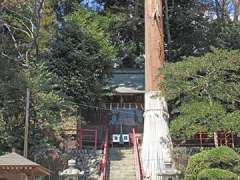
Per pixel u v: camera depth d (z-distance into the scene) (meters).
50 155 23.25
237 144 26.64
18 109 22.78
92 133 31.00
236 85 22.50
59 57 28.44
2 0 30.33
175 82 23.16
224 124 20.62
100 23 35.66
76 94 28.20
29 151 22.66
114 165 24.80
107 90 31.33
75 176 19.28
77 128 27.25
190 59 23.48
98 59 29.12
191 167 18.92
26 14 30.70
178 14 36.06
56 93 25.33
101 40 30.00
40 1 30.48
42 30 31.20
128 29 37.06
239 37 32.69
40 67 25.25
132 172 23.97
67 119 26.70
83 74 28.45
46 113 23.11
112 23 36.44
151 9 27.50
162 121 25.67
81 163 24.86
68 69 28.23
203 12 36.12
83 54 28.45
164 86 23.55
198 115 21.16
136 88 35.34
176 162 23.69
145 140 25.61
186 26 36.16
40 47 30.52
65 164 23.47
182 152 24.64
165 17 35.88
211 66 22.58
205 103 21.92
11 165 13.50
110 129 32.84
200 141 26.20
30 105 22.86
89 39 29.17
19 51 30.66
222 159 18.20
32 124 23.05
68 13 36.28
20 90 22.83
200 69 22.86
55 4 36.34
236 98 22.61
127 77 37.94
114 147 29.61
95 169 24.34
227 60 22.55
